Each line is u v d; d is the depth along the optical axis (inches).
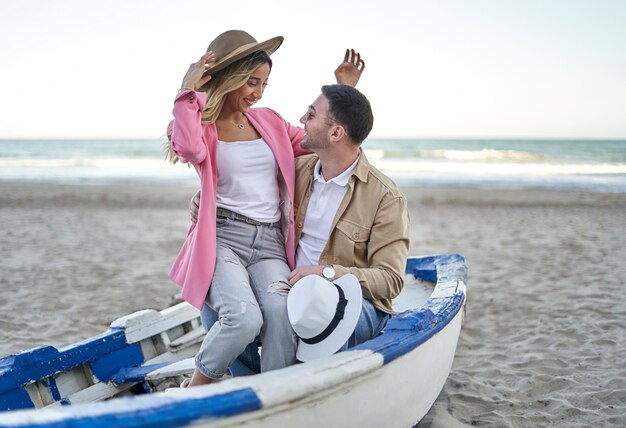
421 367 112.1
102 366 142.9
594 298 273.4
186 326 175.3
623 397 166.1
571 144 2554.1
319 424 88.7
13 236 467.2
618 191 815.1
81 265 361.7
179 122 110.7
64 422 66.9
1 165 1407.5
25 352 126.4
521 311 256.5
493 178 1033.5
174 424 71.7
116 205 672.4
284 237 126.7
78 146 2445.9
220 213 120.4
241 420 77.8
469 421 155.0
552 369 189.6
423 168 1251.2
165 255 391.9
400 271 120.0
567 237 450.0
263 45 117.4
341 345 106.5
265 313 112.9
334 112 117.9
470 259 367.9
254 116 127.1
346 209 122.5
